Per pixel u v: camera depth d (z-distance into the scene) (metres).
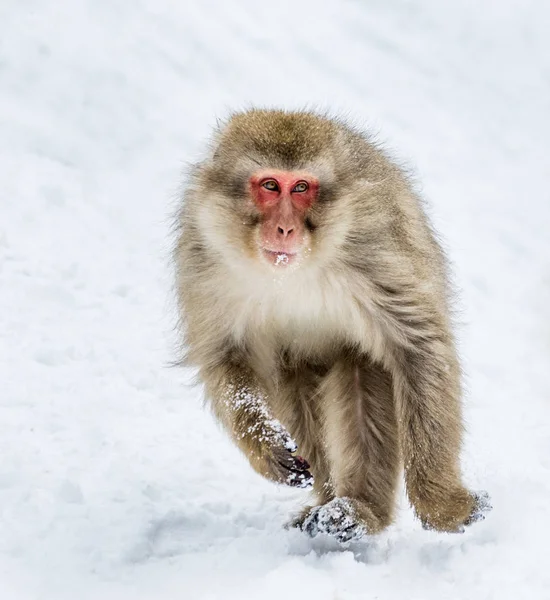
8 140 19.95
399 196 11.00
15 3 23.53
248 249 10.28
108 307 15.74
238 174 10.29
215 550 9.37
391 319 10.45
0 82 21.44
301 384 11.48
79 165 20.00
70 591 8.33
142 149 20.95
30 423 12.10
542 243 21.20
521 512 10.28
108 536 9.37
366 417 11.04
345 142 10.63
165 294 16.45
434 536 10.18
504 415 14.63
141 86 22.62
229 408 10.35
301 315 10.75
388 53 27.22
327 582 8.49
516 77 27.55
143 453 11.98
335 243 10.30
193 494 11.11
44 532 9.34
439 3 29.11
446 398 10.34
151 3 25.11
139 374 13.93
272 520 10.53
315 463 11.43
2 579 8.45
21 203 18.11
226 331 10.78
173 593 8.30
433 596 8.51
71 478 10.85
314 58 26.12
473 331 17.53
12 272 15.98
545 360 16.89
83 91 21.88
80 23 23.66
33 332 14.50
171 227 14.79
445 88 26.58
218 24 25.67
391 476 10.94
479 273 19.52
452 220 21.42
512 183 23.52
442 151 24.20
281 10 27.33
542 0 29.91
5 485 10.41
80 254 17.14
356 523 9.92
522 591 8.61
